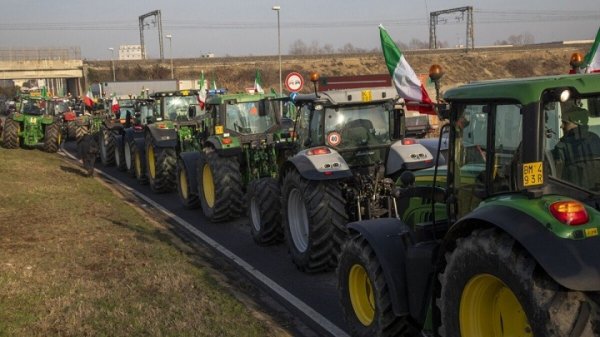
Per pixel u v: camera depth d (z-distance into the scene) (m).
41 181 12.56
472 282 3.30
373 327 4.38
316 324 5.23
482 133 3.77
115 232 8.16
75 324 4.77
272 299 5.98
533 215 3.00
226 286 6.15
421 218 4.99
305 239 6.93
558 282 2.75
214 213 9.48
